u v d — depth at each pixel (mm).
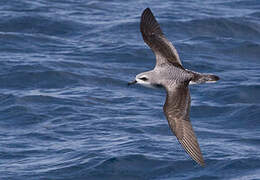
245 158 14992
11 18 27016
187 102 9648
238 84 20781
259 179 13836
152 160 14859
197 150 9492
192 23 27172
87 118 17891
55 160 14977
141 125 17344
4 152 15508
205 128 17469
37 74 21266
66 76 21297
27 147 15867
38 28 26438
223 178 14047
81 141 16172
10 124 17531
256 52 24516
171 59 10062
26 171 14391
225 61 23594
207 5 30938
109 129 17047
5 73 21219
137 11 29547
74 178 14109
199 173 14336
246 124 17766
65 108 18547
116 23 27281
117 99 19562
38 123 17562
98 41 25234
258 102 19453
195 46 24828
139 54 23641
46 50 24078
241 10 30000
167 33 26328
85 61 22891
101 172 14312
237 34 26594
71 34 26141
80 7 29812
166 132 16906
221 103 19344
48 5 29531
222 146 15945
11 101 18984
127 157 14906
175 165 14688
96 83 21062
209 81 9680
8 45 24312
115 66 22578
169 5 30656
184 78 9688
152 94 20141
